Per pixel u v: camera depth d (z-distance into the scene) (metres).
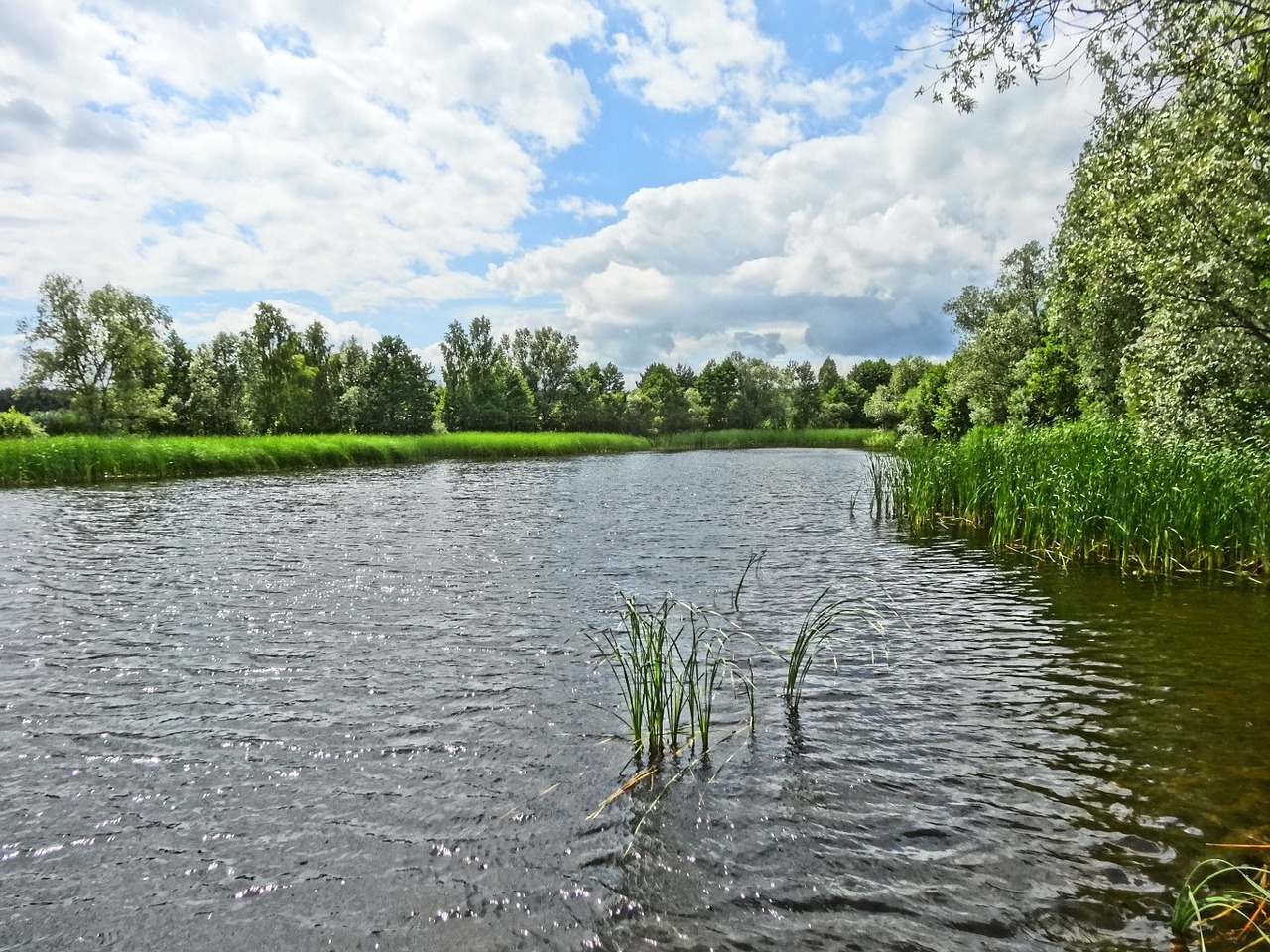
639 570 11.12
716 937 3.25
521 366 83.19
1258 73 6.82
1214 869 3.64
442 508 19.38
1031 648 7.19
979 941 3.19
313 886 3.67
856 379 113.44
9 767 4.95
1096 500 11.69
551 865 3.80
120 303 43.91
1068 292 21.45
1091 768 4.73
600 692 6.20
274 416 54.88
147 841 4.08
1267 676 6.24
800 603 9.07
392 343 67.56
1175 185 10.77
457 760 5.00
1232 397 12.67
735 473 33.47
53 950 3.24
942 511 16.59
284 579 10.53
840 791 4.49
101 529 15.38
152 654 7.27
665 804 4.37
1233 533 10.47
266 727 5.55
